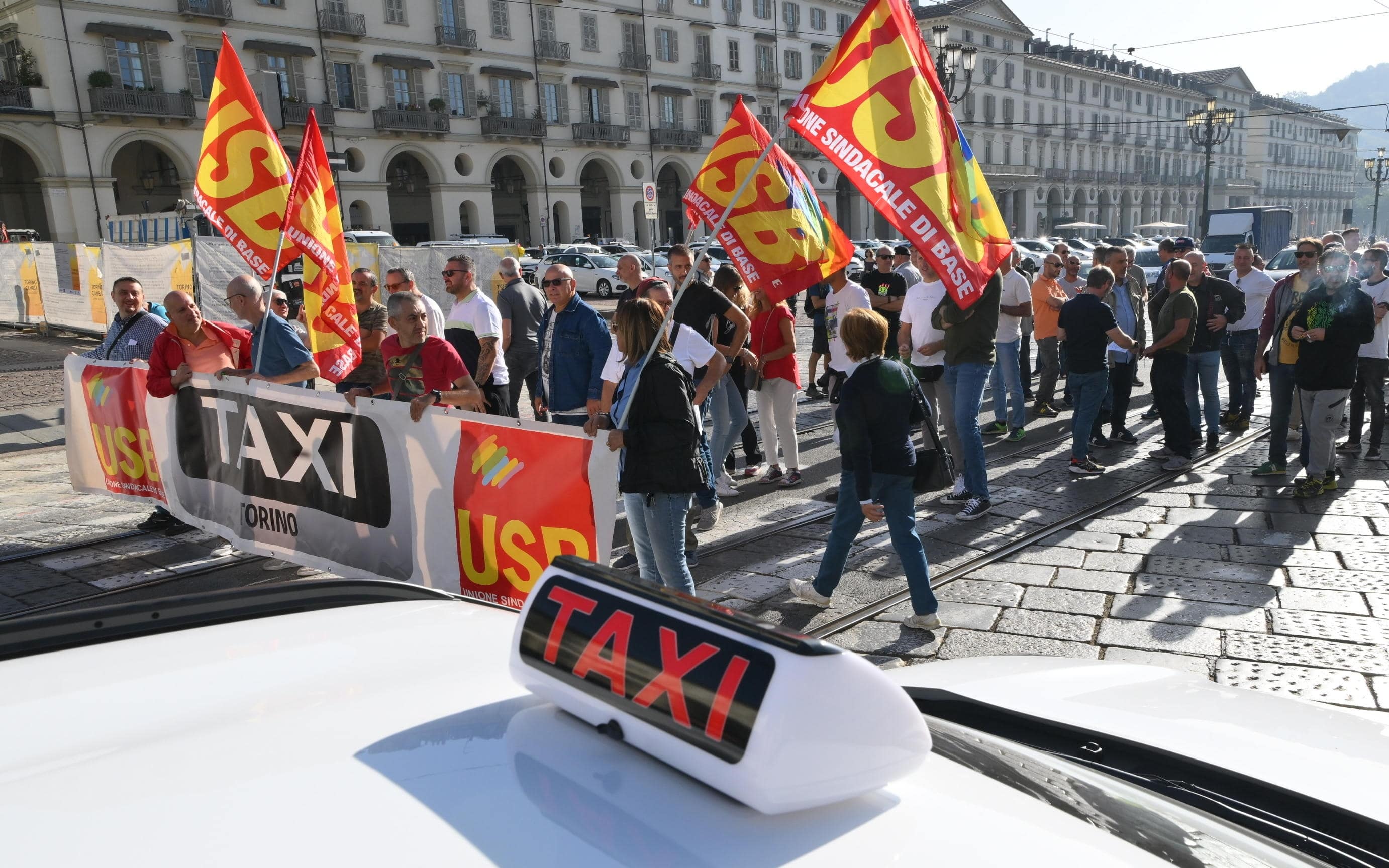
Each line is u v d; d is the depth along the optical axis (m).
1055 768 0.98
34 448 7.78
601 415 3.19
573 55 40.94
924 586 3.54
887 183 3.10
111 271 14.95
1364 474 5.83
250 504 4.31
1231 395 7.56
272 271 4.79
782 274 5.29
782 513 5.23
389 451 3.70
